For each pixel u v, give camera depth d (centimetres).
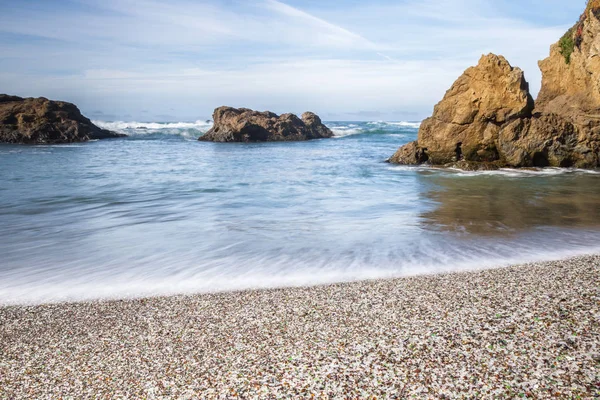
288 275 816
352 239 1072
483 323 568
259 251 979
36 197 1786
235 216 1386
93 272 855
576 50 2542
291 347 527
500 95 2447
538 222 1230
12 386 472
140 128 7731
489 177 2252
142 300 709
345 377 456
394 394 423
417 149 2869
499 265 846
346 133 7388
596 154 2467
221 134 5994
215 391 445
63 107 5750
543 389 421
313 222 1277
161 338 570
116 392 452
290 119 6456
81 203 1655
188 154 4053
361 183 2130
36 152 4072
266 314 632
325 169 2772
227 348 534
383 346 518
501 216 1320
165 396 441
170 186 2080
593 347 494
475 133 2562
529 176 2259
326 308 646
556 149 2469
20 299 726
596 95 2378
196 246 1030
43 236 1151
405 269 834
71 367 507
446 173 2431
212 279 802
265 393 436
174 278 812
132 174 2558
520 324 560
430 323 575
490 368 461
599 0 2427
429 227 1187
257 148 4850
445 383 438
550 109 2667
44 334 595
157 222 1313
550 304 623
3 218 1392
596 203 1526
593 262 845
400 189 1917
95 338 577
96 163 3184
